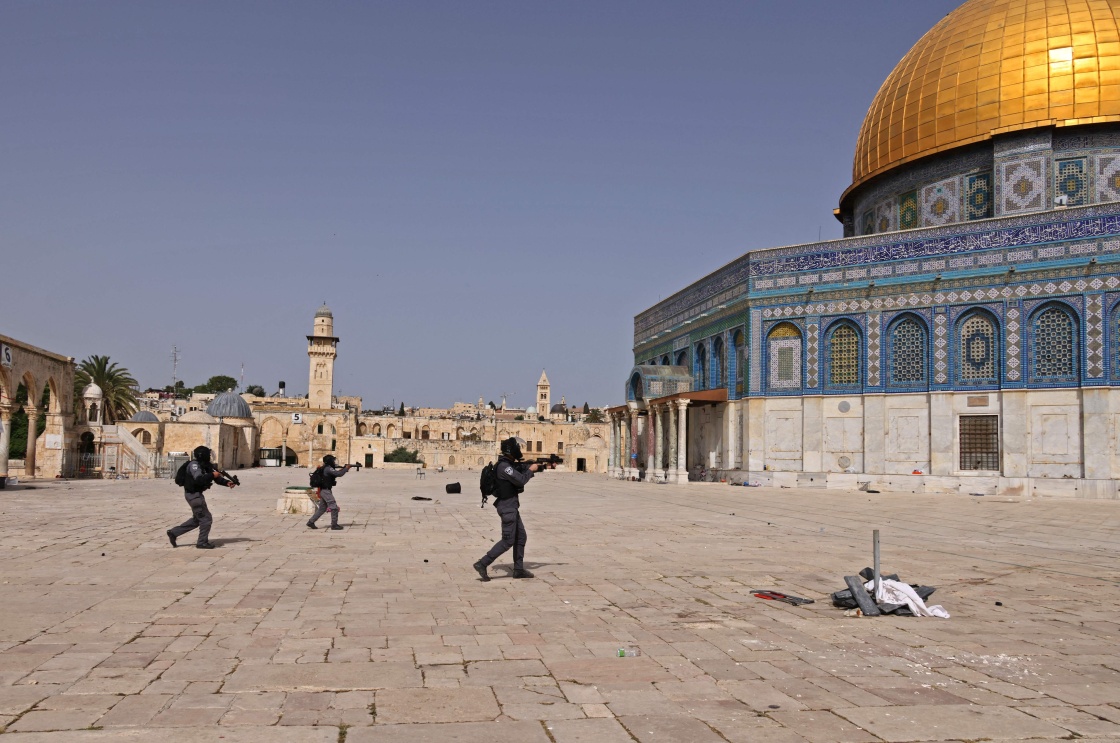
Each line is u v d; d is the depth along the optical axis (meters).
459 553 14.95
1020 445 38.03
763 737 5.53
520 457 12.45
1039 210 40.84
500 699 6.29
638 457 60.22
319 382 120.62
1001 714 6.07
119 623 8.80
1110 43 40.84
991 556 15.63
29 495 33.06
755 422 44.66
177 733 5.48
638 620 9.23
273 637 8.22
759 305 45.06
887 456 41.12
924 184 45.50
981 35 43.78
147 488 39.56
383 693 6.41
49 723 5.65
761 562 14.18
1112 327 36.66
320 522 21.14
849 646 8.16
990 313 39.22
